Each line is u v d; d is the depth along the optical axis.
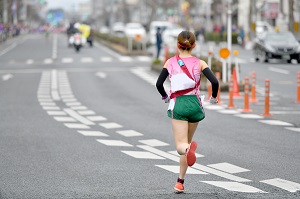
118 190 20.27
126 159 26.47
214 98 19.00
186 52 19.23
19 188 20.73
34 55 113.12
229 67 59.72
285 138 32.38
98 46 151.75
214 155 27.48
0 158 26.67
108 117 41.22
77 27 147.25
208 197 18.94
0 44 154.75
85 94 55.97
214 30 172.25
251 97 52.09
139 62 97.62
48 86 63.09
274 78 68.12
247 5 192.50
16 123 38.25
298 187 20.95
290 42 87.75
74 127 36.66
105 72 79.81
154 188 20.62
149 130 35.50
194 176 22.91
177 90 18.83
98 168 24.39
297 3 144.12
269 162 25.84
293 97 52.53
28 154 27.67
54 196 19.41
